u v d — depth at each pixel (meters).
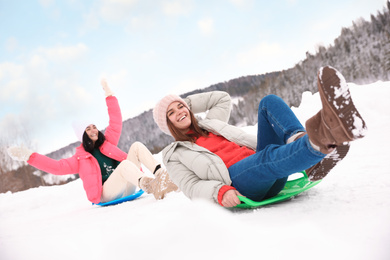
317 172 1.48
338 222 1.19
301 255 0.94
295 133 1.66
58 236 1.93
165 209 2.25
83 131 3.92
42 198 5.14
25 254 1.53
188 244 1.20
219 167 1.88
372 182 1.85
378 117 5.12
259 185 1.74
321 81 1.18
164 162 2.12
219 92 2.61
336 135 1.22
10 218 4.07
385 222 1.10
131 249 1.28
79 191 5.43
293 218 1.38
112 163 3.99
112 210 2.94
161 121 2.35
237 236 1.22
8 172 17.34
